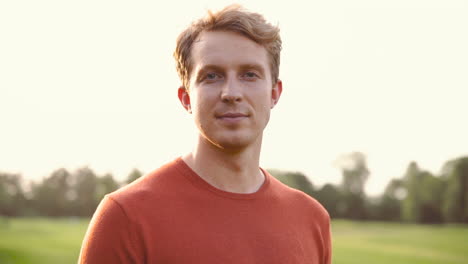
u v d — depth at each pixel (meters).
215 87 2.21
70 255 29.83
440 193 75.88
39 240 41.31
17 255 29.14
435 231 61.03
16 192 91.56
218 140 2.21
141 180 2.29
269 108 2.33
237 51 2.21
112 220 2.11
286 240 2.33
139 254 2.08
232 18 2.22
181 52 2.34
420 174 78.94
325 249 2.62
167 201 2.19
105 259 2.07
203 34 2.26
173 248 2.09
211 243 2.15
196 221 2.18
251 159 2.37
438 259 32.66
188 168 2.32
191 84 2.28
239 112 2.19
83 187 93.00
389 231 60.78
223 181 2.31
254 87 2.24
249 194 2.34
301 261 2.35
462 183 73.19
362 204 83.25
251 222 2.28
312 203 2.63
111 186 92.88
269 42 2.30
